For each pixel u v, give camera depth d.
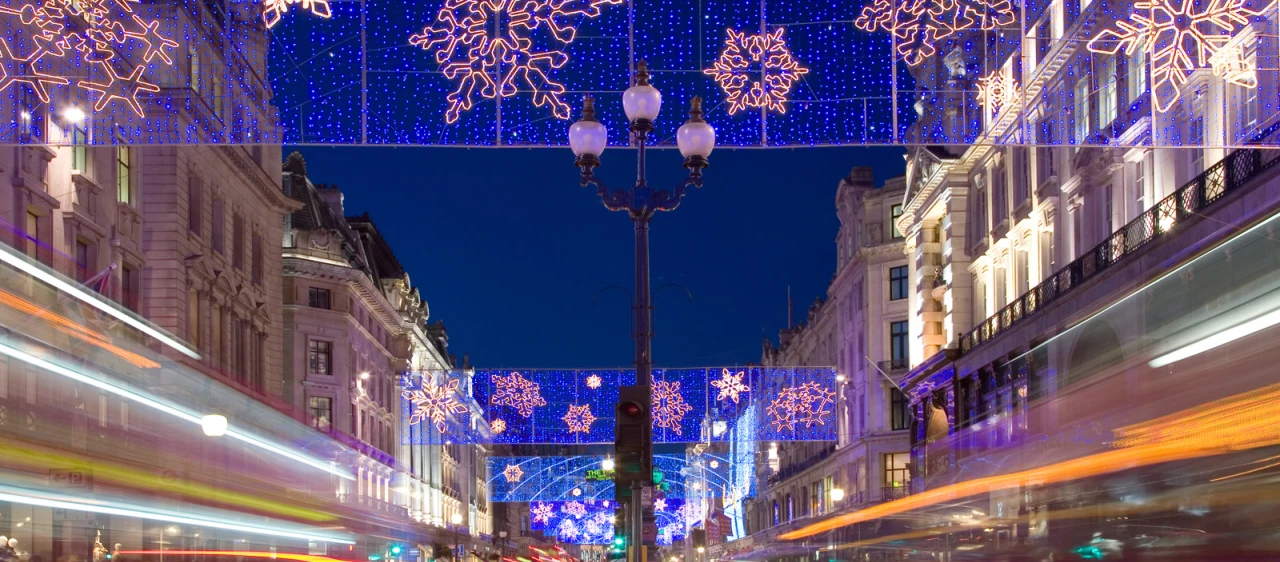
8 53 15.23
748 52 16.12
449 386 65.56
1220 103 27.14
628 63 16.27
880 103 16.14
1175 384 25.75
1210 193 26.95
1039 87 16.97
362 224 82.56
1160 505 26.30
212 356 40.81
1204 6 16.09
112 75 15.92
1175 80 16.30
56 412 27.55
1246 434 20.92
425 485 88.62
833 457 74.56
